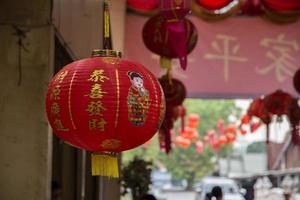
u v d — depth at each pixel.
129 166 11.35
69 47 5.65
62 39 5.22
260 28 10.51
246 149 39.34
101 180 9.26
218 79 10.49
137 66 3.46
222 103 32.59
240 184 22.36
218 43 10.50
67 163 7.84
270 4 9.87
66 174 7.77
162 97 3.51
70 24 5.68
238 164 39.34
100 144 3.37
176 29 6.45
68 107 3.28
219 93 10.52
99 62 3.38
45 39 4.56
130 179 11.21
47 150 4.48
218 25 10.50
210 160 33.78
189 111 32.50
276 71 10.49
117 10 8.80
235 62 10.48
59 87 3.33
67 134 3.37
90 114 3.25
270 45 10.52
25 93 4.52
